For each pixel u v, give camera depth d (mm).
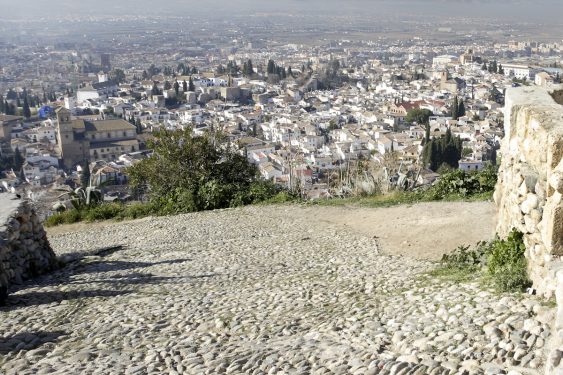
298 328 8273
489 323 6609
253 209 23891
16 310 10539
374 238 15891
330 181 37406
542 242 7672
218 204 26125
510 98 10016
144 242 19703
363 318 8125
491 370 5418
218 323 8867
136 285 12328
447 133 76188
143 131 135000
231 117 140000
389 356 6281
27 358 7703
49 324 9477
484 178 20500
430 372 5582
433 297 8328
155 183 29438
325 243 16078
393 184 25391
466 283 8750
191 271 13656
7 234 13234
